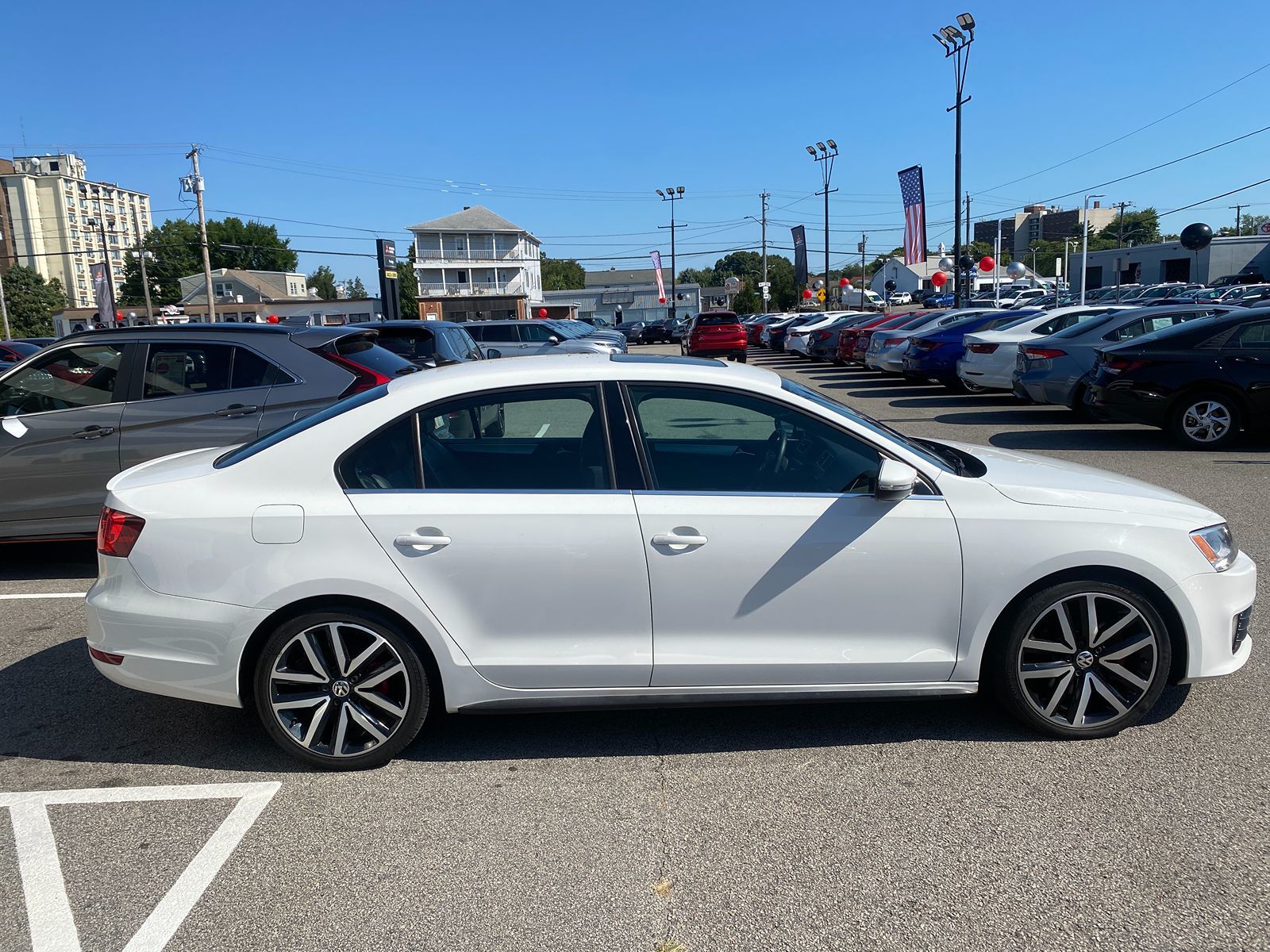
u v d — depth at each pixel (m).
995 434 11.80
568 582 3.43
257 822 3.22
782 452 3.63
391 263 28.47
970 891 2.74
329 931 2.63
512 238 76.44
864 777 3.43
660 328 57.72
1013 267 36.53
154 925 2.68
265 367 6.59
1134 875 2.79
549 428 3.57
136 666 3.50
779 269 130.00
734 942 2.54
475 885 2.83
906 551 3.46
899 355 18.70
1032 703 3.62
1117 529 3.51
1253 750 3.54
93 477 6.34
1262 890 2.70
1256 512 7.17
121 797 3.41
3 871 2.96
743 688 3.52
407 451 3.52
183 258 101.25
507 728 3.93
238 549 3.41
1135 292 35.72
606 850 3.00
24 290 87.00
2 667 4.75
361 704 3.54
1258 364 9.87
